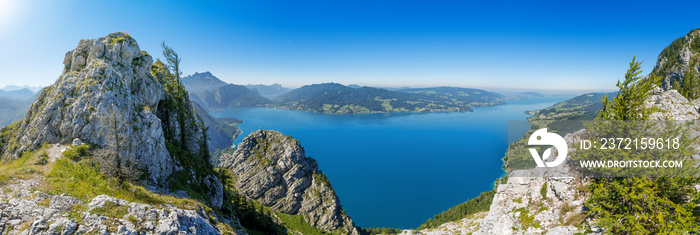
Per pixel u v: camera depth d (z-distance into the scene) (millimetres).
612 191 26469
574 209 32750
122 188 39062
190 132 87688
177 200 45969
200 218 39750
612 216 26281
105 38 64938
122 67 63125
